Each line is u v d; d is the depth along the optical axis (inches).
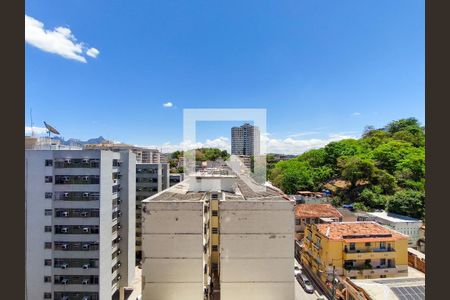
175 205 637.9
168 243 634.8
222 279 646.5
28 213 930.7
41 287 912.9
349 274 976.9
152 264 634.2
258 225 649.0
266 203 650.2
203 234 641.6
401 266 997.2
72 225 923.4
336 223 1170.6
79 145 1295.5
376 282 755.4
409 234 1222.9
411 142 2172.7
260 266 645.3
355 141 2498.8
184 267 631.2
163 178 1662.2
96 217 925.2
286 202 650.2
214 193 764.0
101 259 931.3
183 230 634.8
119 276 1123.3
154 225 636.7
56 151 935.0
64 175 930.7
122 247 1134.4
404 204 1368.1
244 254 647.1
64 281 909.2
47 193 931.3
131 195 1184.2
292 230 647.1
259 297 644.7
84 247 919.0
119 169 1141.1
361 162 1838.1
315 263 1123.9
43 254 921.5
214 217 756.6
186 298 628.1
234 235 649.0
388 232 1049.5
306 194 1841.8
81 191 928.3
